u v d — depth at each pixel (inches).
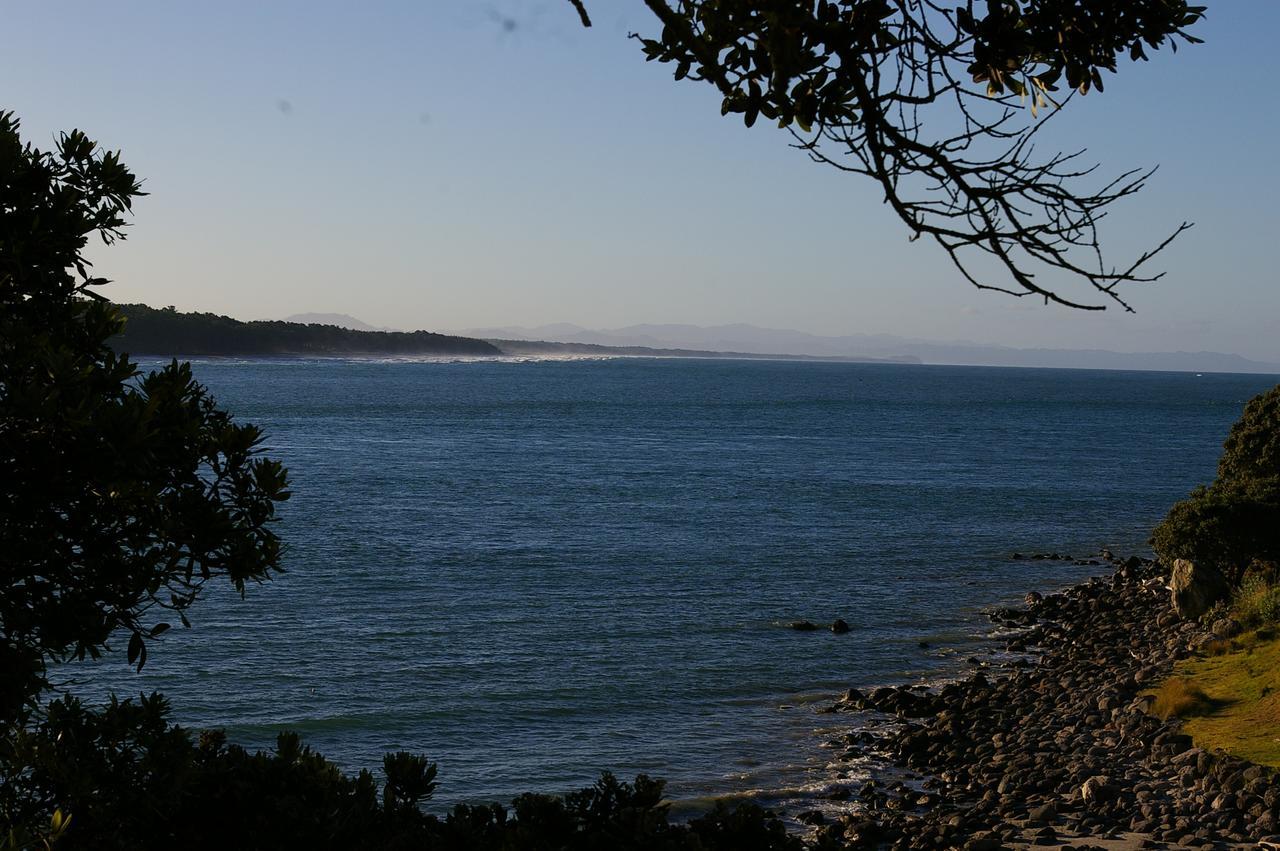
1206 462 4242.1
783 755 981.8
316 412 6072.8
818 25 148.9
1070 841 692.1
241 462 237.9
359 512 2507.4
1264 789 716.7
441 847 282.7
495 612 1540.4
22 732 293.6
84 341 244.8
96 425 205.5
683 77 156.6
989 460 4175.7
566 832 287.3
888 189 151.9
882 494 3063.5
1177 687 981.2
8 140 232.7
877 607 1642.5
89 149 250.1
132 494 218.8
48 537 214.2
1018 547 2250.2
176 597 229.3
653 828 279.0
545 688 1184.2
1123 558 2139.5
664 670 1266.0
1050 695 1109.1
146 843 287.9
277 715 1066.1
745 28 150.9
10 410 201.3
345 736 1020.5
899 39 156.6
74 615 218.4
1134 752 864.9
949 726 1032.8
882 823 795.4
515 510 2610.7
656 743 1015.0
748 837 283.3
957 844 717.9
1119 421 6983.3
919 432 5674.2
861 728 1062.4
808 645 1398.9
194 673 1189.1
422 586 1711.4
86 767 291.3
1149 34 162.9
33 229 231.0
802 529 2405.3
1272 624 1154.0
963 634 1480.1
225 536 225.9
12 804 286.8
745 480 3329.2
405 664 1259.8
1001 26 160.2
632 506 2723.9
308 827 284.0
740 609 1600.6
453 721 1069.1
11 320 227.3
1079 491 3225.9
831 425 6102.4
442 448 4291.3
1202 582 1344.7
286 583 1695.4
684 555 2052.2
